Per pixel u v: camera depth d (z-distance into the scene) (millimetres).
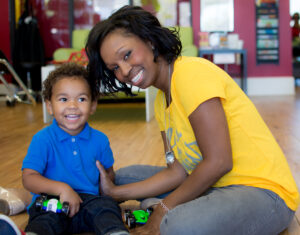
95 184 1185
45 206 995
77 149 1132
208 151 928
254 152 991
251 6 5719
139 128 2994
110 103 5379
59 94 1104
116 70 1007
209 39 5445
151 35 964
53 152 1112
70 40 5871
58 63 3535
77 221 1047
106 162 1230
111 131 2865
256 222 913
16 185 1509
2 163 1897
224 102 984
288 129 2803
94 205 1031
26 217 1196
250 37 5773
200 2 5668
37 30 5453
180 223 846
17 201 1220
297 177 1554
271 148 1011
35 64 5184
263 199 940
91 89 1140
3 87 5656
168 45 989
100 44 990
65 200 1015
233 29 5746
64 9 5848
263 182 975
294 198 994
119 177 1296
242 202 907
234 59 5434
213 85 937
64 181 1116
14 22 5789
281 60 5848
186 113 971
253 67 5848
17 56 5449
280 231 1001
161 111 1153
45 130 1134
